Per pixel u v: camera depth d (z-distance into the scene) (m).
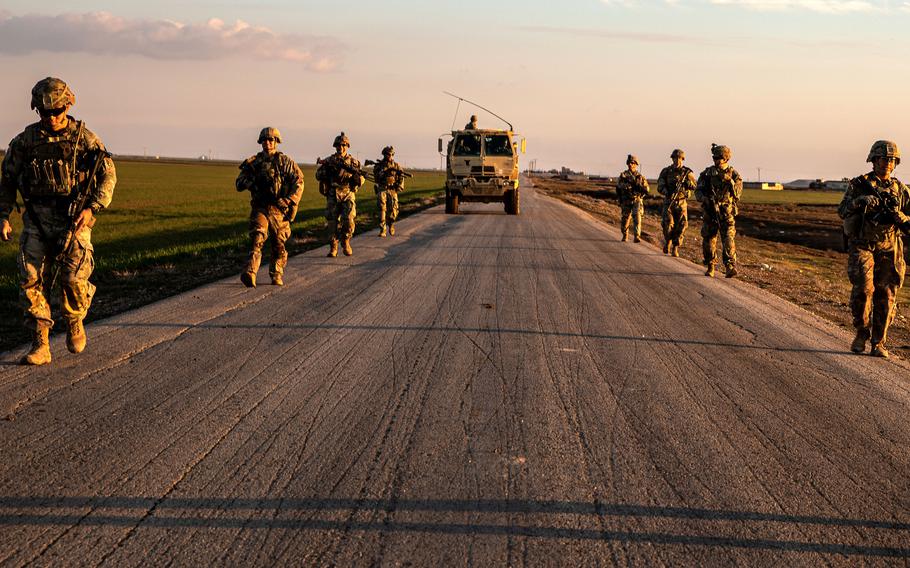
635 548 3.85
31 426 5.17
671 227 18.19
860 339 8.75
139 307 9.50
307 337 8.04
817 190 159.88
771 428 5.85
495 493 4.42
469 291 11.38
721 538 4.01
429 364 7.16
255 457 4.79
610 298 11.41
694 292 12.59
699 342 8.75
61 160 6.60
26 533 3.74
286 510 4.09
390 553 3.69
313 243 18.27
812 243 40.22
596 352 7.98
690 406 6.28
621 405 6.20
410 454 4.95
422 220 25.94
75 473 4.45
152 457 4.72
